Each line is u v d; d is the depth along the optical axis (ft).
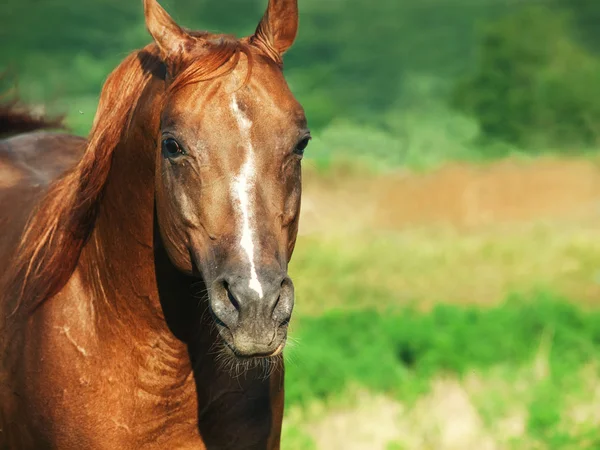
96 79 172.24
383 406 33.09
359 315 43.27
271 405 17.97
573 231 75.15
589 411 32.48
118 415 17.04
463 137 132.46
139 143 16.49
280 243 14.93
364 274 59.52
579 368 36.42
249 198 14.64
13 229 19.65
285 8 16.42
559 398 32.35
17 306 18.06
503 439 29.81
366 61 253.44
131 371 17.07
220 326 14.61
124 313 17.07
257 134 14.76
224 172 14.69
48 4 237.86
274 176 14.90
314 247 66.69
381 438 30.58
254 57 15.43
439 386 34.81
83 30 224.53
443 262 63.62
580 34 248.11
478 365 36.68
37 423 17.48
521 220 88.28
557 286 55.83
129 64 17.25
